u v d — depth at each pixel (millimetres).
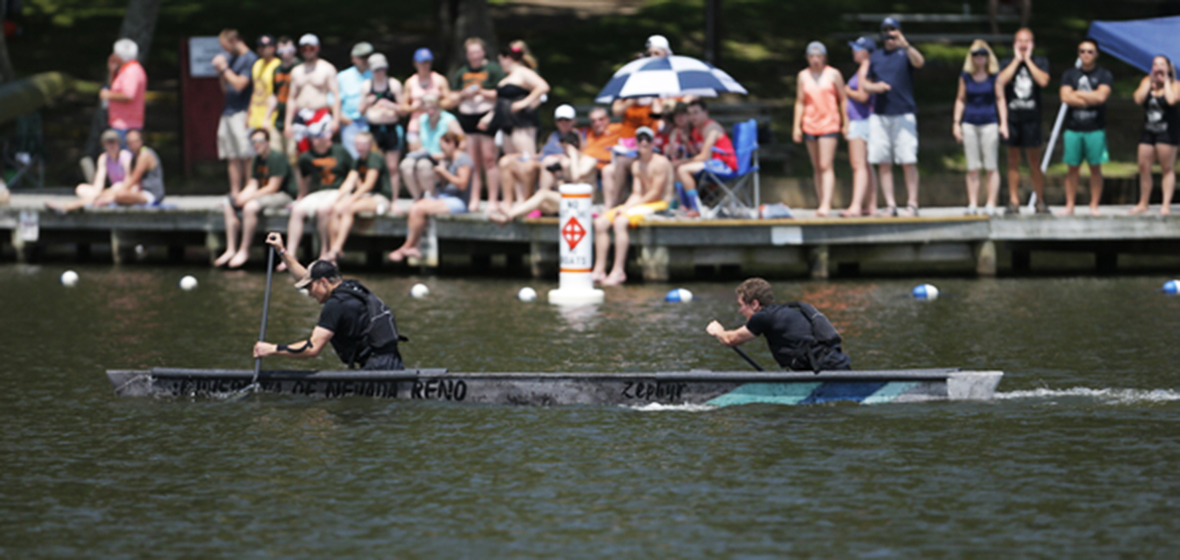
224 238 59375
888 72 51719
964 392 29734
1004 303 44875
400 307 45406
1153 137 52125
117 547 20969
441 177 55625
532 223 52812
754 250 51969
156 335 40094
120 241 60594
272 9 101500
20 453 26375
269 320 42906
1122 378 32125
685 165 52000
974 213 53156
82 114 86812
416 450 26281
